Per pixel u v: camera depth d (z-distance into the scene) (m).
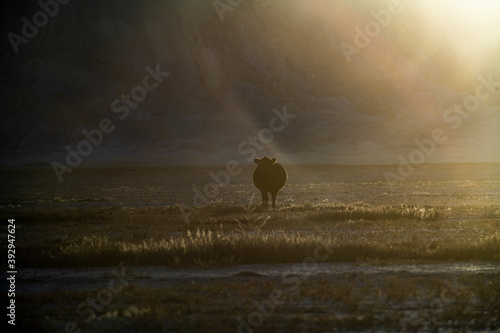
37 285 36.22
